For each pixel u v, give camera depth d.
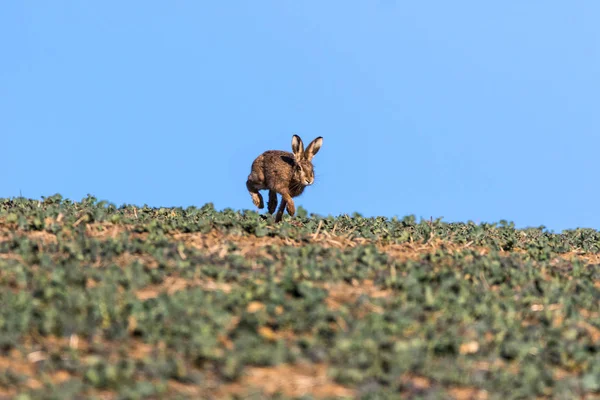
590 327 32.91
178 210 52.66
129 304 29.56
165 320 28.70
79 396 23.77
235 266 36.03
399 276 36.22
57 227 41.22
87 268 33.84
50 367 25.45
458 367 27.42
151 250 37.66
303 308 30.48
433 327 30.00
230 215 51.44
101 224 43.72
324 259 38.75
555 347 30.11
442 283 35.25
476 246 47.34
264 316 29.25
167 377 25.45
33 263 34.84
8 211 47.31
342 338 28.06
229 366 25.89
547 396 26.53
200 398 24.16
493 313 32.44
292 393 24.94
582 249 50.09
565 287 37.72
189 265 35.50
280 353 26.80
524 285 37.53
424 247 44.88
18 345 26.48
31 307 29.02
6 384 24.38
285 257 38.56
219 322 28.69
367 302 31.88
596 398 26.73
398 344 27.84
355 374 25.77
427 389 25.72
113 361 26.06
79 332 27.67
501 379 26.86
